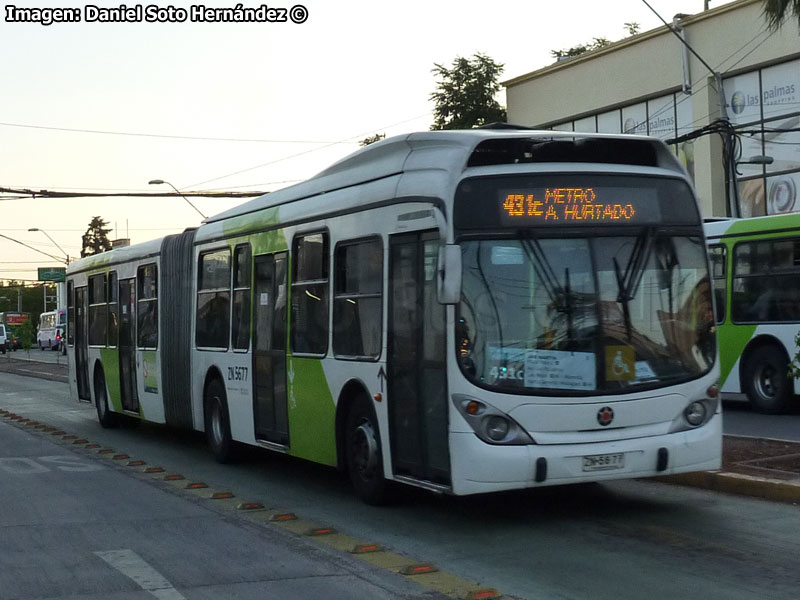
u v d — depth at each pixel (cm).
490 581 675
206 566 734
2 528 891
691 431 833
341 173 1014
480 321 793
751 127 2758
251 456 1330
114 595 657
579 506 926
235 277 1252
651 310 832
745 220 1723
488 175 812
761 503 916
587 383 802
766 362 1667
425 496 995
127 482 1167
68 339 2039
